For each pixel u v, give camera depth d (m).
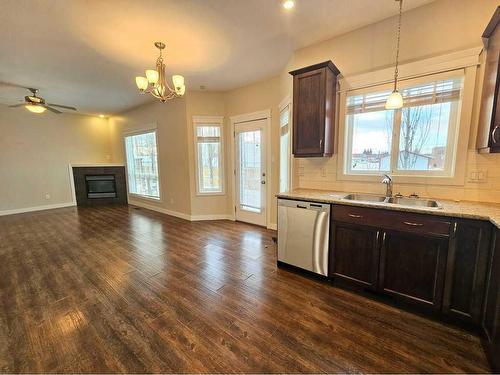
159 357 1.47
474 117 2.03
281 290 2.22
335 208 2.19
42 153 5.88
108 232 4.04
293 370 1.38
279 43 2.78
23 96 4.74
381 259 1.98
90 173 6.52
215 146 4.79
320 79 2.46
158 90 2.79
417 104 2.29
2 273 2.59
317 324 1.76
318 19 2.32
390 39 2.34
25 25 2.31
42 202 5.93
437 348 1.53
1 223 4.65
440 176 2.23
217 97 4.62
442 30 2.10
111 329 1.72
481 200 2.05
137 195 6.43
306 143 2.61
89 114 6.55
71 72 3.53
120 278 2.46
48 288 2.28
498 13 1.61
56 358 1.47
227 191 4.88
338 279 2.25
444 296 1.73
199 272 2.58
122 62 3.21
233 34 2.57
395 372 1.36
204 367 1.40
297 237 2.47
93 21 2.28
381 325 1.74
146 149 5.95
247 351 1.51
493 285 1.44
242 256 3.00
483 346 1.52
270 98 3.94
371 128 2.59
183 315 1.87
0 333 1.68
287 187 3.45
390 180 2.33
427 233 1.75
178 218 5.04
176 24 2.36
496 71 1.70
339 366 1.40
